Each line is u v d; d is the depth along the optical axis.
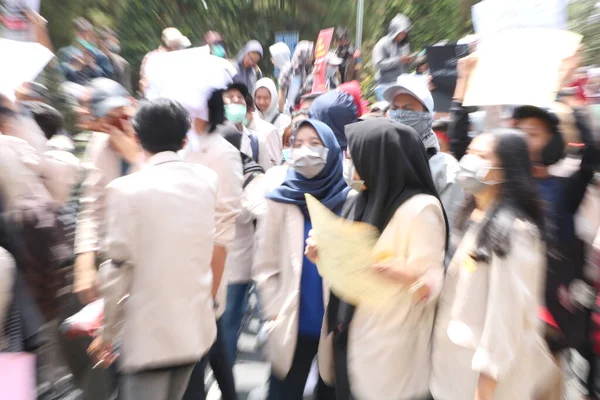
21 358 2.36
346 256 2.98
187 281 3.16
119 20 15.86
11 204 3.25
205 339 3.29
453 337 2.72
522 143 2.79
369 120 3.11
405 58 10.98
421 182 3.03
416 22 19.12
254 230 4.70
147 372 3.17
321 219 3.05
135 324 3.11
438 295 2.97
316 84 10.22
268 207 3.61
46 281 3.34
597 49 9.54
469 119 4.51
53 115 4.92
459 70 4.40
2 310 2.64
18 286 2.79
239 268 4.68
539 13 4.10
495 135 2.83
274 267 3.64
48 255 3.33
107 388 3.84
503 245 2.65
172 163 3.26
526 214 2.76
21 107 4.46
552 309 3.32
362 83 12.48
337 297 3.17
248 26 19.50
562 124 3.74
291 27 19.95
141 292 3.11
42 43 5.59
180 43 9.90
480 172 2.80
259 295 3.65
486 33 4.23
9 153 3.40
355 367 2.99
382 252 2.95
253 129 6.52
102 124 3.88
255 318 6.11
